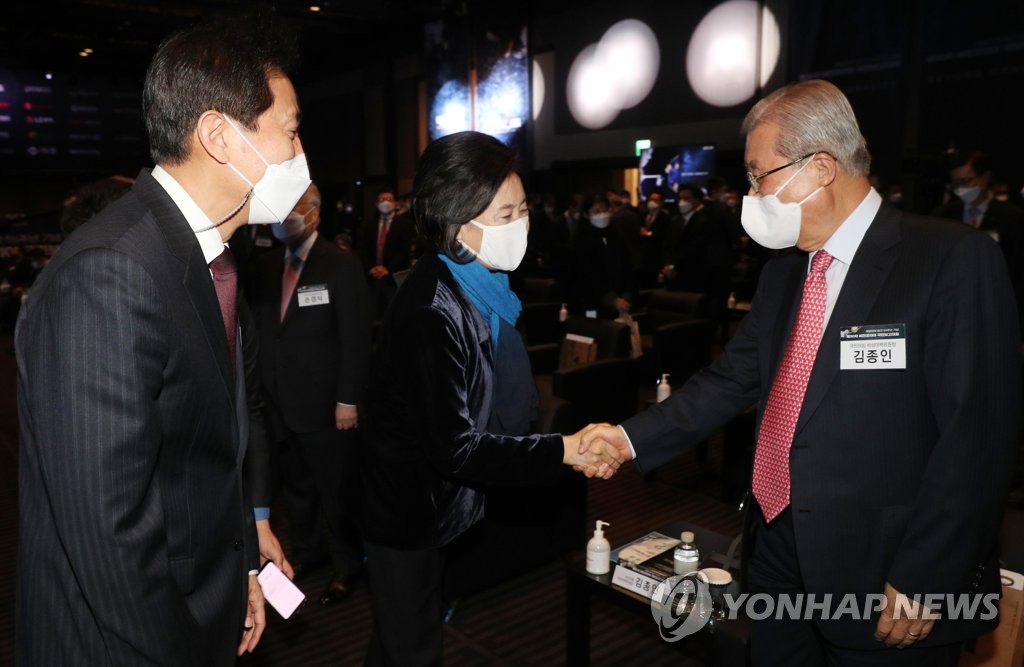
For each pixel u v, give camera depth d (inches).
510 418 68.9
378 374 64.2
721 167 412.2
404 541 64.1
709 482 167.2
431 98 566.6
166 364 40.1
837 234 54.1
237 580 46.7
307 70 727.7
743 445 150.0
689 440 70.5
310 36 606.5
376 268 284.8
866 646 54.1
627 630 106.6
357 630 106.9
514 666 97.7
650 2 441.4
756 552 62.9
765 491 59.4
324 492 111.9
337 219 621.9
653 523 144.3
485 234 61.8
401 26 587.8
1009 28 303.0
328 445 110.3
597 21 471.5
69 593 38.8
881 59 342.3
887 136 343.9
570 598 85.9
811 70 367.9
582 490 125.0
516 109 519.5
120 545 36.4
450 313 61.1
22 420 40.1
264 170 44.0
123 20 526.0
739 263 331.0
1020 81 301.3
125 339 37.2
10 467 182.5
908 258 51.4
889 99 341.7
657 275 341.1
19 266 409.7
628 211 349.7
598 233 265.3
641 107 454.6
